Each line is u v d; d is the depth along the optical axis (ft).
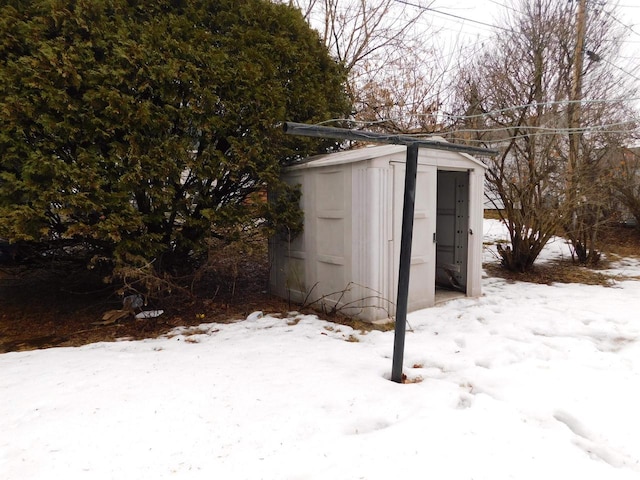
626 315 15.98
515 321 15.46
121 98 13.29
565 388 9.87
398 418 8.60
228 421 8.50
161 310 16.65
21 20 13.12
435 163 17.42
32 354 12.50
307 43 18.58
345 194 16.06
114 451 7.47
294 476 6.72
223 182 17.06
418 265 17.26
